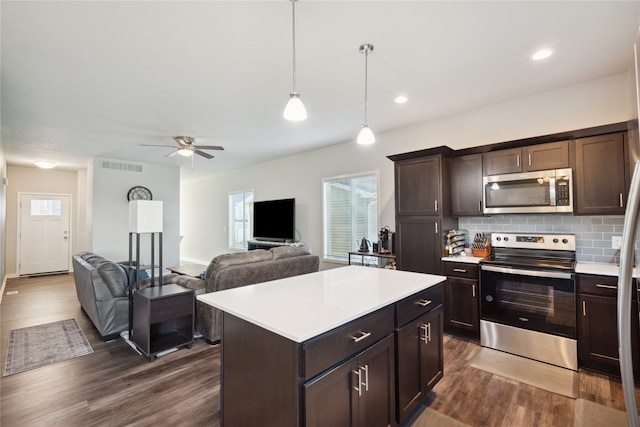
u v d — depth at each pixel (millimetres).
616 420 2006
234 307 1605
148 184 6660
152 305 2857
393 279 2270
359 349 1537
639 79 864
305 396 1263
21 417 2061
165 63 2574
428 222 3498
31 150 5434
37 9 1894
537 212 2975
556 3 1915
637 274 1322
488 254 3432
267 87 3053
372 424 1607
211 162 6762
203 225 8898
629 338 791
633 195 798
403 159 3715
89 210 6340
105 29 2113
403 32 2193
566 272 2637
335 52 2445
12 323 3873
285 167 6277
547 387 2383
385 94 3260
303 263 3787
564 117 3139
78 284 4277
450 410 2121
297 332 1269
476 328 3154
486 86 3092
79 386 2434
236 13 1972
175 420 2025
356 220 5070
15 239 7031
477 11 1981
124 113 3682
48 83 2889
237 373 1594
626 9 1968
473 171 3424
